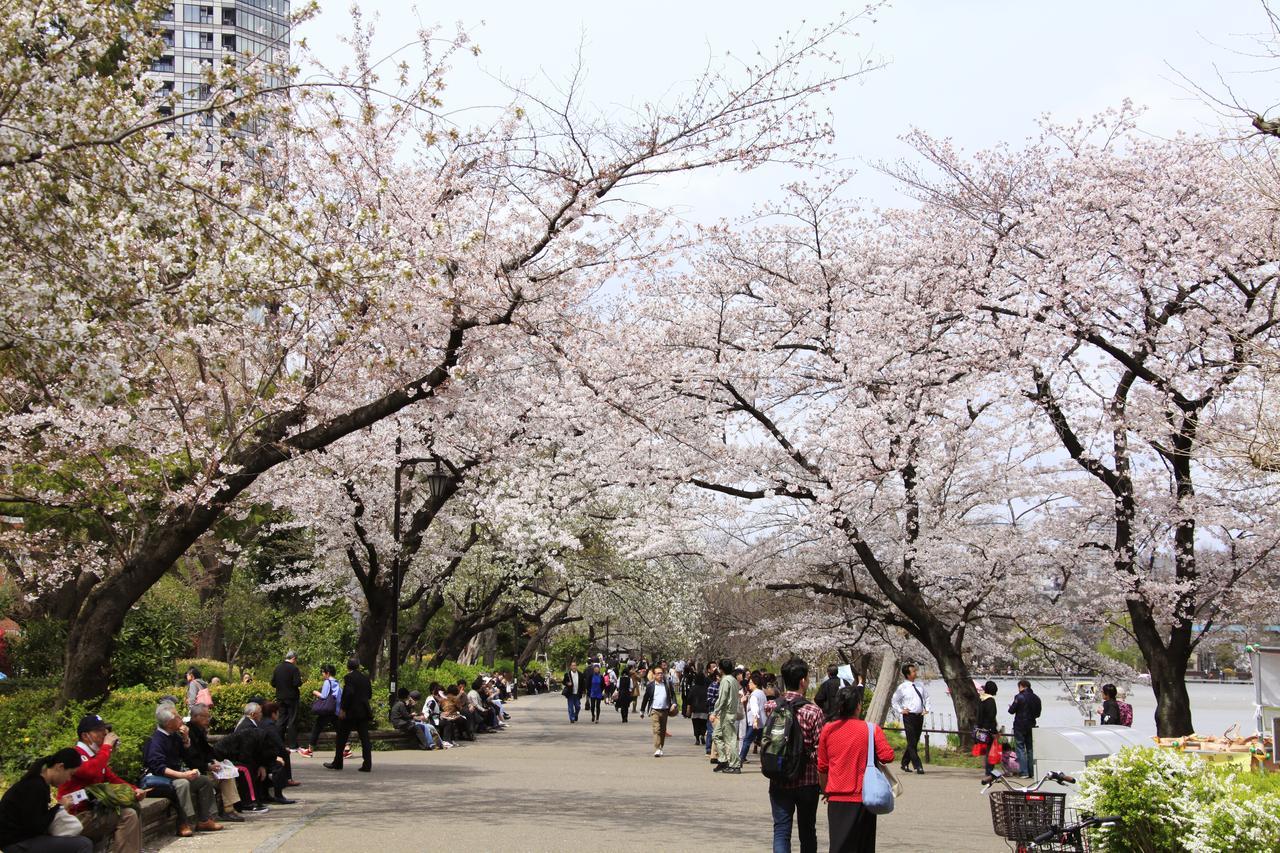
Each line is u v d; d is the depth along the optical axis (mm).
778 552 21828
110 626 12195
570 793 13781
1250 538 18312
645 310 20281
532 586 35562
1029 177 19484
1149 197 17453
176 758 10461
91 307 9195
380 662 26891
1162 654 18453
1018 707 16922
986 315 18703
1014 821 7949
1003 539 19844
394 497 22625
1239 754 10414
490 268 13586
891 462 18500
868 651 23797
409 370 14461
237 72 9648
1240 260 16891
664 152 13180
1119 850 7965
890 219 20453
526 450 20844
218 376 13234
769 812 12391
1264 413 12578
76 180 9078
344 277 10203
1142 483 18547
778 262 20453
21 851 7684
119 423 12867
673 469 19469
